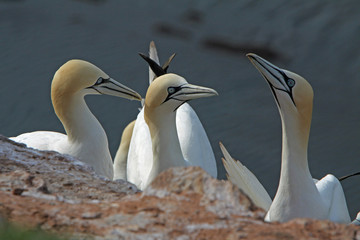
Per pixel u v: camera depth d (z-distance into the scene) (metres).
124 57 27.84
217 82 25.72
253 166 20.19
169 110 10.64
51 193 7.66
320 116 23.14
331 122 22.66
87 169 9.38
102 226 6.63
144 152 12.74
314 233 6.62
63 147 12.47
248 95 24.34
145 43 29.61
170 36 30.55
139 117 13.78
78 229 6.55
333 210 9.56
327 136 21.69
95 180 8.87
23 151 9.59
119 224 6.67
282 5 30.77
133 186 8.82
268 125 22.23
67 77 12.17
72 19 31.69
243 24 30.55
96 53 28.17
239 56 28.77
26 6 33.09
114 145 21.38
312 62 28.09
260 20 30.59
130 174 13.09
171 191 7.29
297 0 30.62
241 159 20.52
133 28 31.00
